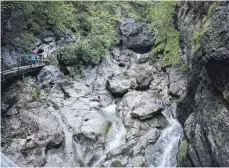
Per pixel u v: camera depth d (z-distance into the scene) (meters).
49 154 15.02
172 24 24.94
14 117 15.75
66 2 24.67
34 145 14.70
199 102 12.48
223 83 10.66
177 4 24.06
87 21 25.11
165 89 20.55
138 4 29.33
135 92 19.91
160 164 15.53
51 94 18.88
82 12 25.55
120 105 19.09
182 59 20.86
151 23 27.50
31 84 18.38
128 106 18.52
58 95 19.06
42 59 20.38
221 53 10.28
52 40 21.92
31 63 18.70
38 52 20.72
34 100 17.41
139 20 28.12
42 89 18.98
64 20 23.38
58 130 16.00
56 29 22.47
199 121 12.24
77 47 21.98
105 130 17.02
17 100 16.66
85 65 22.25
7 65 17.70
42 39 21.39
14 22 19.33
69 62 21.33
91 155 15.62
